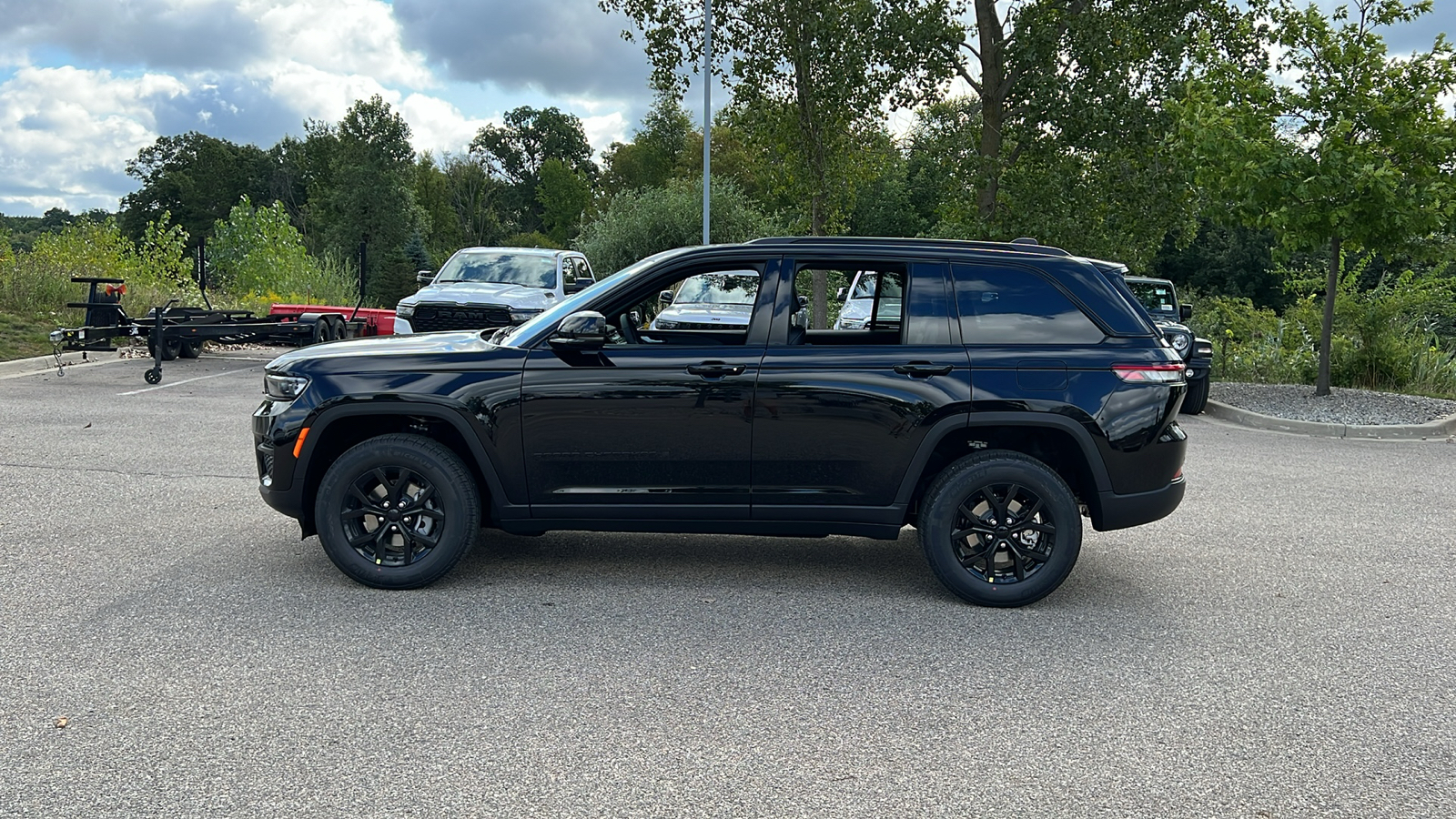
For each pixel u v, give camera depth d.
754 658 4.50
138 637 4.54
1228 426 13.22
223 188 89.12
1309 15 14.45
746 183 55.91
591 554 6.16
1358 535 7.12
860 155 22.67
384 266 61.91
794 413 5.27
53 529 6.31
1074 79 19.88
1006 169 21.23
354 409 5.28
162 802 3.13
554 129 104.62
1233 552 6.58
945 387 5.23
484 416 5.28
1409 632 5.04
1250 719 3.96
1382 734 3.85
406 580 5.32
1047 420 5.20
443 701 3.95
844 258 5.43
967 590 5.30
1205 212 15.72
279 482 5.38
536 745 3.59
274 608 4.99
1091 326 5.33
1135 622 5.13
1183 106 15.80
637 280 5.48
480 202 96.69
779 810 3.18
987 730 3.81
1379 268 35.47
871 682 4.26
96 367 15.16
